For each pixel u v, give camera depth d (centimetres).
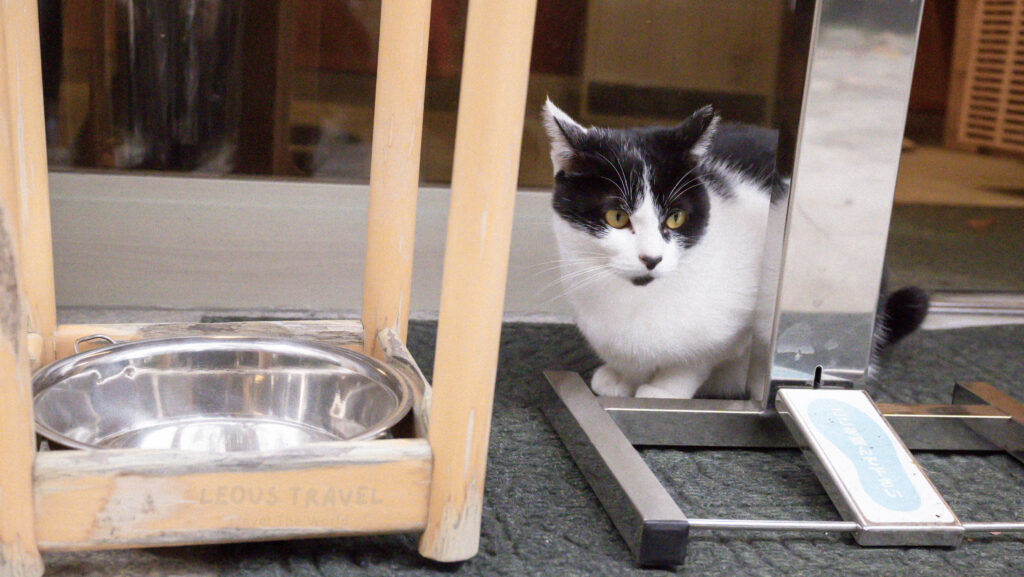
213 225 144
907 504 85
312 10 145
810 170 98
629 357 114
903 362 138
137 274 144
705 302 109
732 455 104
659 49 155
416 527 73
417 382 85
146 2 139
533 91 153
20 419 62
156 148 145
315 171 151
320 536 71
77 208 140
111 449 67
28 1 85
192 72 143
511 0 61
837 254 101
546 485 92
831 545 84
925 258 197
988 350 145
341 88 149
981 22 222
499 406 113
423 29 89
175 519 67
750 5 155
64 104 139
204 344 89
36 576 65
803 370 105
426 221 148
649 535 76
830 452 91
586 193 108
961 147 236
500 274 67
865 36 95
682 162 107
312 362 90
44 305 91
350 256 150
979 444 107
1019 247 210
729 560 80
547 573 76
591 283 111
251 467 67
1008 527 84
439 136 151
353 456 69
